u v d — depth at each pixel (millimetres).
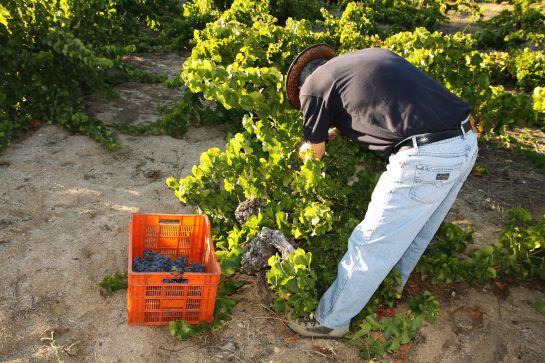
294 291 3168
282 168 3760
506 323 3697
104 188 4773
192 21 9562
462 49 5227
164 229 3760
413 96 2797
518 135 6652
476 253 3949
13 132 5508
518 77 8438
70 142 5594
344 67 2885
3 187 4637
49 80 5980
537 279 4152
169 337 3297
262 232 3436
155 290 3199
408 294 3875
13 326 3260
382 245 2967
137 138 5855
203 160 3967
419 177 2818
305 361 3242
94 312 3424
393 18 13430
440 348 3445
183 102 5969
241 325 3457
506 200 5195
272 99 3699
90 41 7043
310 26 6402
